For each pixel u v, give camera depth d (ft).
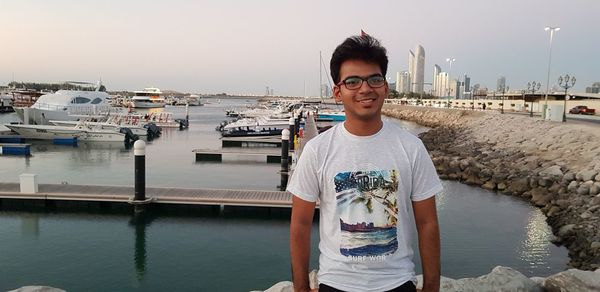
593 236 38.19
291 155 84.74
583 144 73.61
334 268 6.93
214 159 88.63
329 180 6.97
